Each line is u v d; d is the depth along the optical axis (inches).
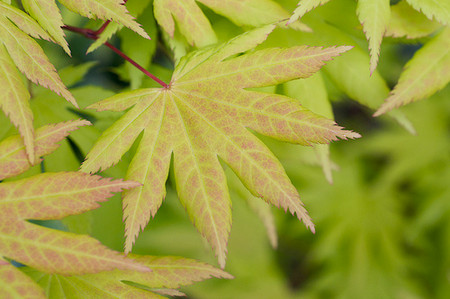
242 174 20.4
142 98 20.9
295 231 32.4
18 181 20.0
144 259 20.5
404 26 21.6
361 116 31.5
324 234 31.9
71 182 20.0
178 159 20.6
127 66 22.5
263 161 20.4
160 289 20.6
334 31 22.3
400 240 32.1
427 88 21.3
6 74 20.0
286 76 20.5
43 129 20.2
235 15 21.4
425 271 32.0
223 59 20.9
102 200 20.0
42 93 22.8
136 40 22.5
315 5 20.6
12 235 19.8
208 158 20.5
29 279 19.7
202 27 21.4
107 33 21.4
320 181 32.0
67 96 20.3
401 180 32.1
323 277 33.2
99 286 20.4
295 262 35.6
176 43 21.9
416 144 31.9
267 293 32.9
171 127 20.8
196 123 20.7
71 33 24.5
